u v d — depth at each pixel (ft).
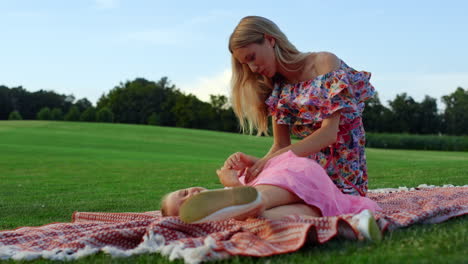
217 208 6.79
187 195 9.20
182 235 7.85
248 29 10.00
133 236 7.86
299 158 8.68
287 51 10.35
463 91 197.06
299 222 6.93
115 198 19.99
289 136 11.44
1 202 18.33
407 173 30.81
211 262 6.20
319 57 10.22
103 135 99.30
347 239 6.88
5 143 74.69
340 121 10.21
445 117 198.39
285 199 8.05
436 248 5.94
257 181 8.55
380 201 12.19
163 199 9.44
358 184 10.62
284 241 6.66
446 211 8.53
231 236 7.24
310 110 10.18
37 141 80.23
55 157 50.60
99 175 32.65
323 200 8.27
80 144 78.69
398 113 198.80
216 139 103.19
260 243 6.56
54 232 8.84
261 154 72.74
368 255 5.78
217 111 235.40
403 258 5.53
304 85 10.27
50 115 252.83
